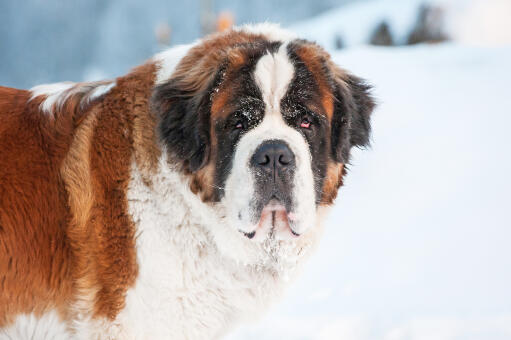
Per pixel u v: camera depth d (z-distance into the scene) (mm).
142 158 3947
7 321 3900
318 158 3982
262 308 4293
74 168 3912
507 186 10352
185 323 3979
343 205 10625
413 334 5543
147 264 3869
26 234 3824
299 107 3826
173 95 3971
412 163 11664
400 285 7289
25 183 3848
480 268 7645
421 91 14453
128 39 61438
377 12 21344
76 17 64000
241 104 3758
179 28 58062
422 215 9789
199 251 3996
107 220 3857
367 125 4484
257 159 3604
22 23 63562
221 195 3859
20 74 61781
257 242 4012
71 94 4215
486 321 5742
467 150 11828
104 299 3842
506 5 19766
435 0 20125
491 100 13734
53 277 3865
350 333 5785
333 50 19547
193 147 3848
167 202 3934
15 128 3961
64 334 3963
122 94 4098
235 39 4281
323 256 8617
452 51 17172
